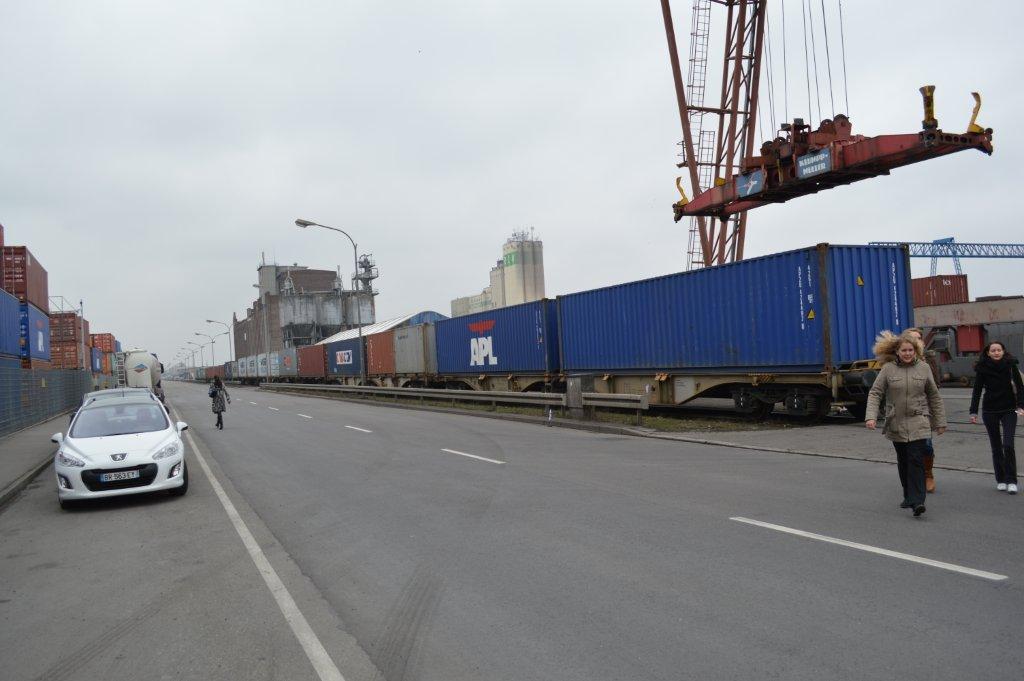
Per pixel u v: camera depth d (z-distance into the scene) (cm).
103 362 7044
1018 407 732
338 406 3306
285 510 838
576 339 2250
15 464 1403
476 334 2878
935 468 904
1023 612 407
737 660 361
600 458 1155
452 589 503
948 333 3034
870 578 478
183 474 973
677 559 546
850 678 334
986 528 597
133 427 1011
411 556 598
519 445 1393
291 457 1362
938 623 396
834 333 1439
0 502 980
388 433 1762
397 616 455
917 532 592
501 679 354
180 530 762
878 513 670
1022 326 2805
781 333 1540
